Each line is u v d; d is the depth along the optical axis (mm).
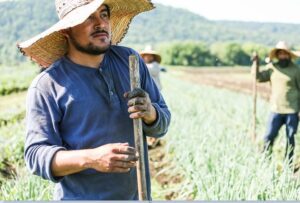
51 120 2484
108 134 2533
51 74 2527
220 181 4961
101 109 2523
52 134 2479
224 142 6918
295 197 4715
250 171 5266
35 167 2424
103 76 2564
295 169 7316
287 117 7965
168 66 68188
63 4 2531
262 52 73000
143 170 2473
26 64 41188
